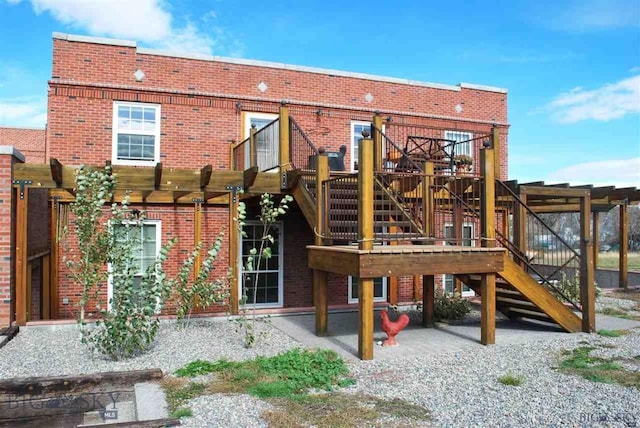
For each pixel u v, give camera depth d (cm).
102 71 1021
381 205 816
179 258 1066
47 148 1005
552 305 788
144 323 649
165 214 1059
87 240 620
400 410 444
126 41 1036
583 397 478
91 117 1010
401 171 918
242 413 434
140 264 1041
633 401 466
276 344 704
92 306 988
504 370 579
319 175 743
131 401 504
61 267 977
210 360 615
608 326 852
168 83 1067
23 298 782
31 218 843
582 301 807
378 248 679
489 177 721
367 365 601
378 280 1264
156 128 1056
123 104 1038
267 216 722
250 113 1134
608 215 3712
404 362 616
